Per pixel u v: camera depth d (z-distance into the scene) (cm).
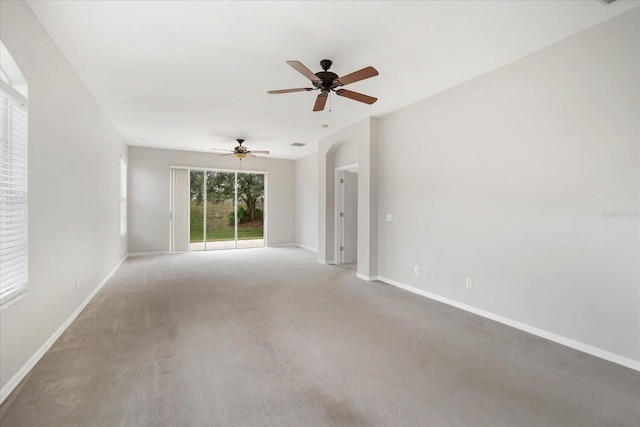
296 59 304
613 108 243
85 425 167
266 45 279
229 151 802
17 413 175
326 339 280
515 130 309
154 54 295
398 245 461
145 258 696
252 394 197
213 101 423
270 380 213
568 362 242
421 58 303
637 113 232
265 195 902
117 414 176
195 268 589
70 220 307
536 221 293
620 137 240
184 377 215
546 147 285
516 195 309
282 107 448
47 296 253
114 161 543
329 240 645
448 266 382
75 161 323
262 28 253
